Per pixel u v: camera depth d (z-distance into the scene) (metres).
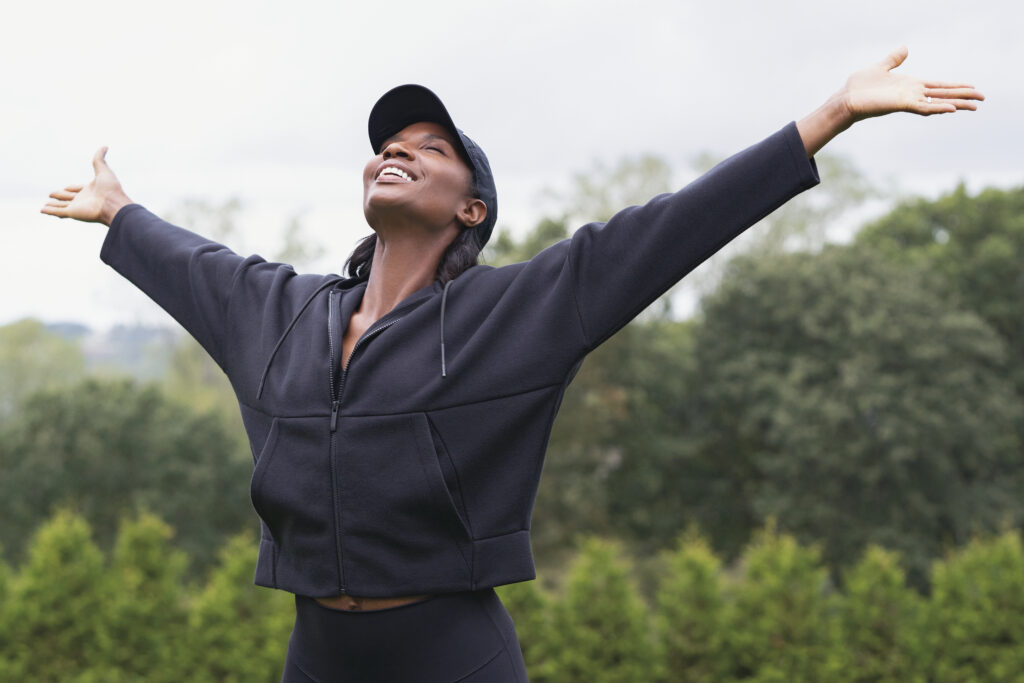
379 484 1.65
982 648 7.22
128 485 26.95
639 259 1.67
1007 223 30.78
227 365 1.95
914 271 28.34
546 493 26.16
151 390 29.14
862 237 33.94
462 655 1.70
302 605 1.80
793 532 25.95
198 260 2.05
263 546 1.84
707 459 28.66
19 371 46.06
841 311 26.75
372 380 1.69
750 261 29.08
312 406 1.71
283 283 1.96
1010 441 27.05
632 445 28.38
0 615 7.00
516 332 1.70
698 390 28.36
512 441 1.70
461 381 1.67
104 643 7.07
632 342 28.22
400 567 1.66
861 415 25.95
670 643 7.38
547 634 7.32
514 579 1.71
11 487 26.05
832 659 7.24
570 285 1.70
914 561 24.31
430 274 1.85
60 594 7.13
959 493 25.64
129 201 2.25
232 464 28.23
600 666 7.21
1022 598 7.29
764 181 1.65
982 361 28.41
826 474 25.88
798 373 25.94
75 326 56.25
